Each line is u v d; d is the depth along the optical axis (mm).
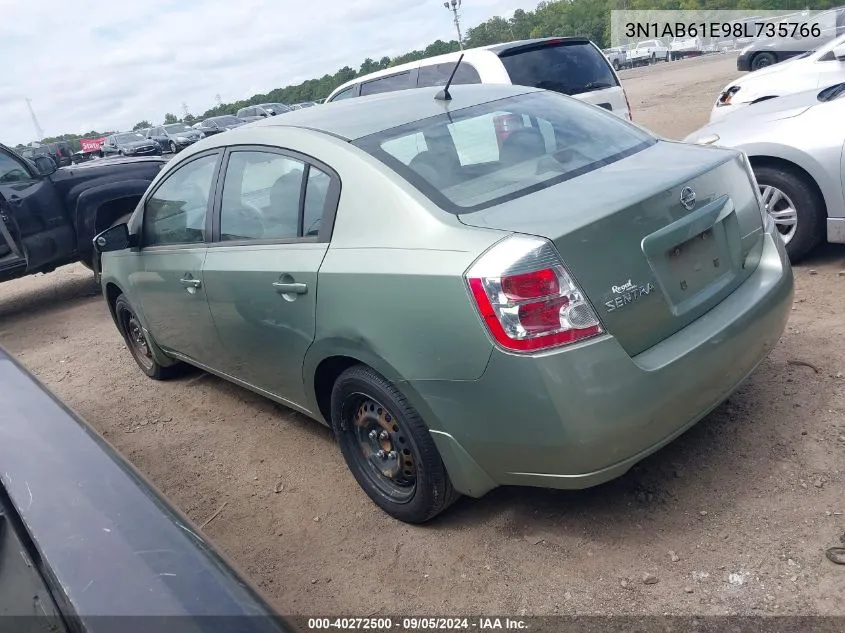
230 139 3854
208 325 3975
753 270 3213
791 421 3389
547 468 2584
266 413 4570
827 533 2688
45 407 2135
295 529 3344
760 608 2426
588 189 2818
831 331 4180
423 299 2645
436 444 2830
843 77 8781
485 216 2715
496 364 2504
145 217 4531
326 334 3074
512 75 7699
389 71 9164
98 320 7609
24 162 7766
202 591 1365
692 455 3271
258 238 3535
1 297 9797
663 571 2654
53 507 1650
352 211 3023
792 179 5004
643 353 2648
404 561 2975
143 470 4137
